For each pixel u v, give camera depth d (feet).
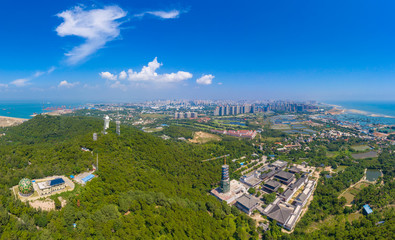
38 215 424.05
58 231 397.80
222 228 552.41
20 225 384.47
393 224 548.31
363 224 600.80
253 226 610.24
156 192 623.36
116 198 529.04
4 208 432.25
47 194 521.65
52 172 636.48
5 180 549.13
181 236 472.44
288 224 619.26
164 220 507.30
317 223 651.25
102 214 461.37
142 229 460.55
